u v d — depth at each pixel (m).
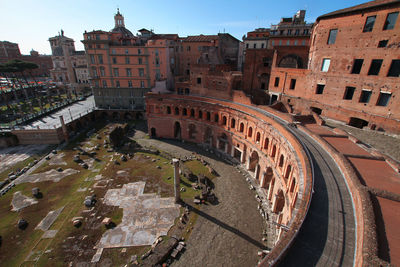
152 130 59.16
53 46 121.75
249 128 40.28
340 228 13.89
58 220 29.88
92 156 48.19
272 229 28.14
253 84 54.12
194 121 53.25
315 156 22.62
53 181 38.72
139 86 70.81
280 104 44.09
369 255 10.19
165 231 27.95
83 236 27.23
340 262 11.75
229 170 42.16
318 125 33.53
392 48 28.45
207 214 30.81
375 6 29.06
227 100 51.78
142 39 75.56
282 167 28.73
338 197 16.66
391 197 14.98
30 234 27.78
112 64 68.75
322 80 37.78
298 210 14.85
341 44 34.28
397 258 10.64
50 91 103.81
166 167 43.53
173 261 24.17
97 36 66.12
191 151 50.50
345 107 35.03
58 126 55.34
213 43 70.56
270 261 11.05
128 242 26.42
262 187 35.97
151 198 34.09
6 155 48.44
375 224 12.28
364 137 29.44
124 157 46.59
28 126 56.47
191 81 59.50
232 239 26.80
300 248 12.58
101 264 23.84
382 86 30.03
